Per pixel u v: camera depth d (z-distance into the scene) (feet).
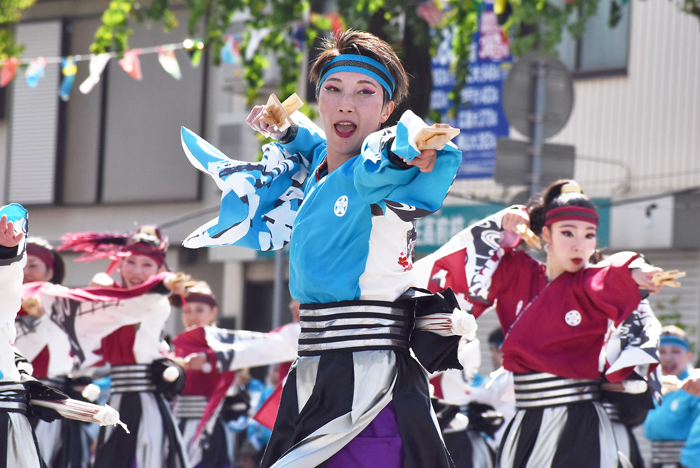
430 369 20.79
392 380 20.33
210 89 108.27
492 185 88.63
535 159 49.80
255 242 22.86
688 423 50.55
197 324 54.39
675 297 82.58
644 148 84.69
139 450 42.70
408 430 20.17
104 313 42.06
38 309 39.52
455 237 31.83
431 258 31.50
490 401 47.29
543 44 63.57
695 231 81.66
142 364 43.24
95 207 113.29
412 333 21.07
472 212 89.25
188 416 54.65
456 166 18.43
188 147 22.94
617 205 82.79
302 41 76.64
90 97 113.91
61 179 114.83
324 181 21.03
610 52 86.53
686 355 51.31
